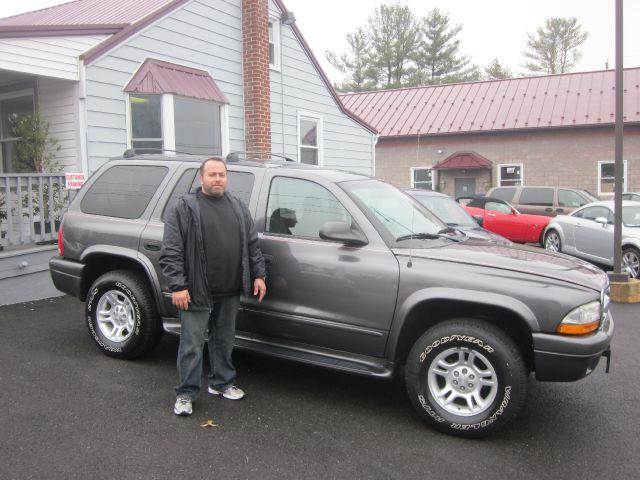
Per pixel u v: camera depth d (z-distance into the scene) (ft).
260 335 15.28
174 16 32.71
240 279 13.67
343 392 15.14
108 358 17.07
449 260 13.15
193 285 12.94
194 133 33.81
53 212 25.32
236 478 10.69
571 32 166.61
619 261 28.60
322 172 15.51
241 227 13.60
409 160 84.17
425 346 12.85
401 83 152.35
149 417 13.16
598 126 73.46
